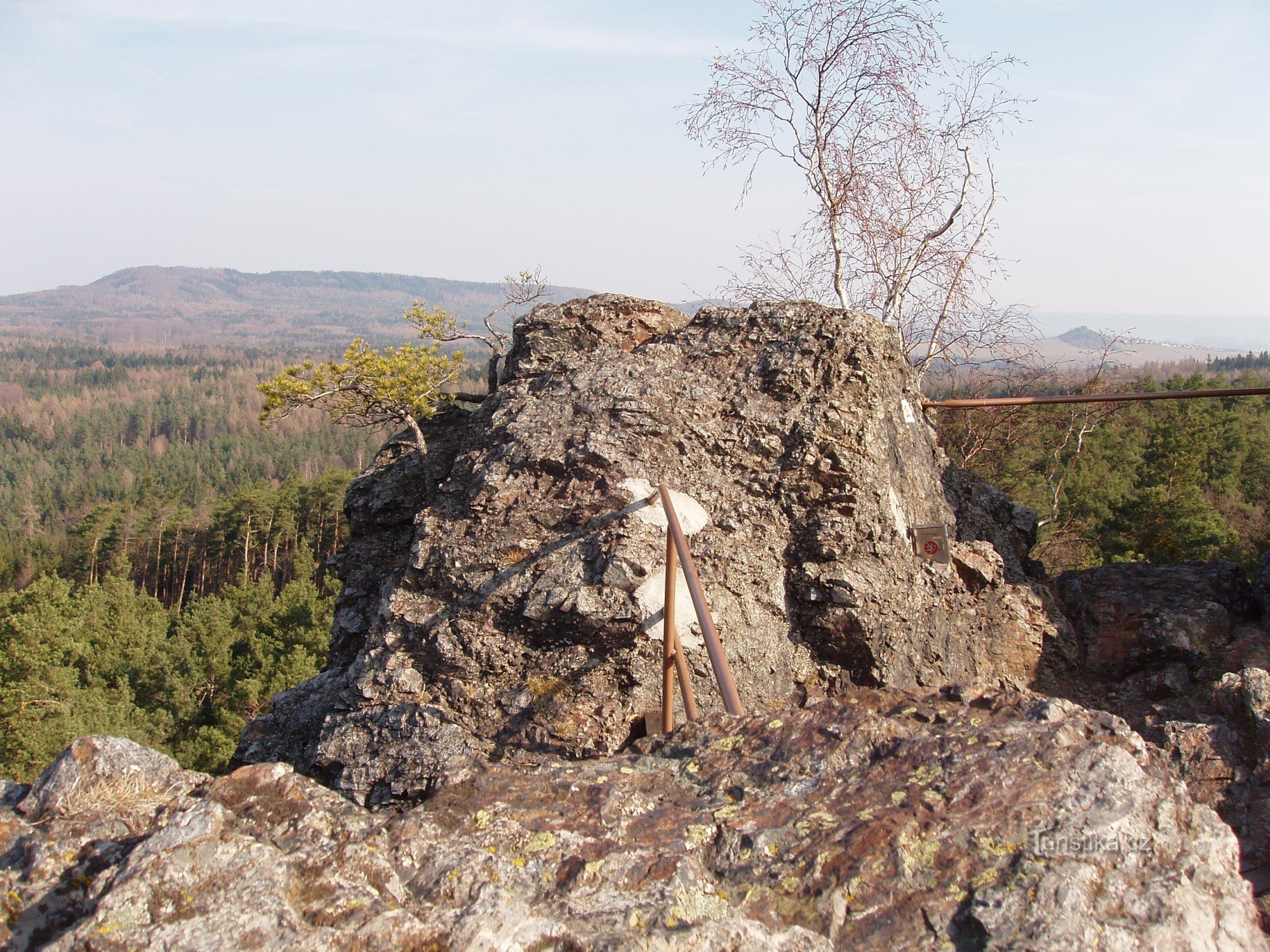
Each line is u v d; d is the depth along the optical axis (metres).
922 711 3.30
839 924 2.39
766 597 6.46
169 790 2.86
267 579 46.75
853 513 6.72
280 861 2.33
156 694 37.22
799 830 2.68
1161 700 7.39
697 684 5.95
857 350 7.38
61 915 2.28
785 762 3.04
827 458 6.86
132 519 75.00
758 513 6.70
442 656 6.09
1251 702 4.76
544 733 5.74
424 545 6.73
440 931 2.16
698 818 2.79
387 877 2.41
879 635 6.52
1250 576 17.55
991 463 17.84
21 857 2.50
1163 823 2.64
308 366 13.98
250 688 35.38
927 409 9.78
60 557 80.81
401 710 5.70
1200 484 32.41
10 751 28.55
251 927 2.11
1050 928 2.30
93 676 36.91
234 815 2.54
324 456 175.00
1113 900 2.41
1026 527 9.70
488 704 5.93
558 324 9.09
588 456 6.76
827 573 6.48
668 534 4.91
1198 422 26.38
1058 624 8.14
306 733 6.88
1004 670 7.71
